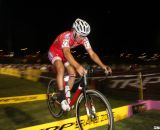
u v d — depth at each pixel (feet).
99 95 11.40
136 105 17.38
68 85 13.70
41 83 30.25
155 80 36.68
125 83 33.71
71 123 13.64
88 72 12.00
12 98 20.42
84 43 12.92
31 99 21.13
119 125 15.14
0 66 53.06
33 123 15.49
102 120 14.53
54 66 13.75
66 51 12.44
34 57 87.20
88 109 11.87
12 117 16.69
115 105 20.53
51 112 15.85
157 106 18.38
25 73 37.96
